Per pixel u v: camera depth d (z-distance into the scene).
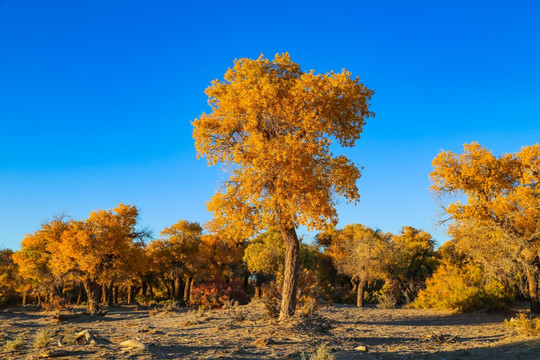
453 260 31.45
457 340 14.41
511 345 11.84
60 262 44.09
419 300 32.88
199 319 21.81
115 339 13.23
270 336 13.87
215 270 53.03
